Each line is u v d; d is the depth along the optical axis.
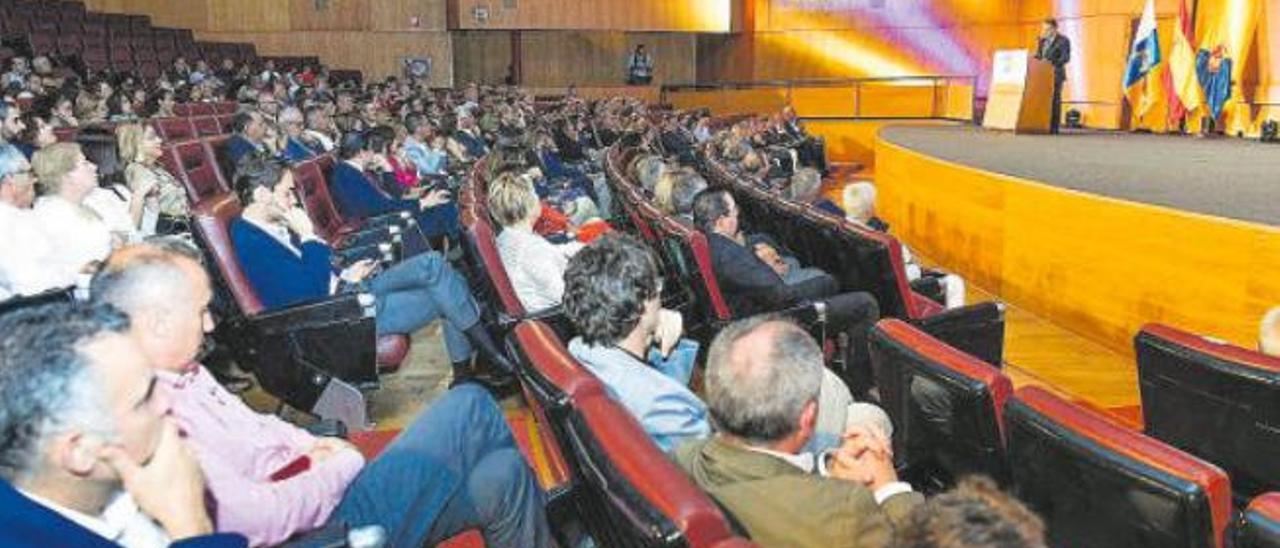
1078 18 14.05
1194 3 11.59
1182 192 5.53
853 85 16.25
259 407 3.78
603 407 1.49
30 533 1.20
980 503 0.98
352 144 6.41
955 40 16.59
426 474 2.01
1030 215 5.69
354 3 17.36
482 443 2.12
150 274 2.01
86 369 1.23
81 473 1.25
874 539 1.43
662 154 10.87
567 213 6.55
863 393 3.63
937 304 3.99
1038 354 4.86
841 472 1.80
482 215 3.87
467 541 2.06
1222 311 4.31
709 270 3.43
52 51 12.45
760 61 18.16
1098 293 5.07
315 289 3.54
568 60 18.89
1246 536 1.26
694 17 18.08
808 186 5.60
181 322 2.03
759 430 1.54
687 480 1.26
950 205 6.99
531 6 17.45
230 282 3.16
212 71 14.08
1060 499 1.68
